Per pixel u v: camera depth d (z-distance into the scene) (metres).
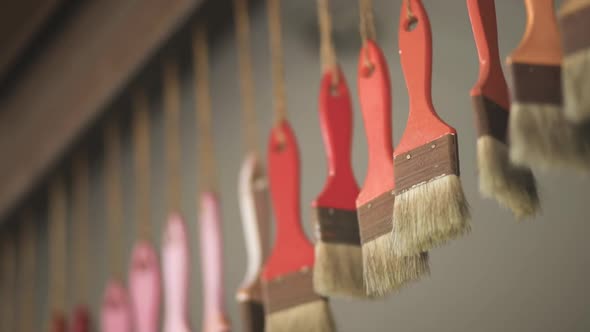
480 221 1.54
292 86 1.79
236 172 1.84
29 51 2.19
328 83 1.29
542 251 1.49
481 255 1.53
